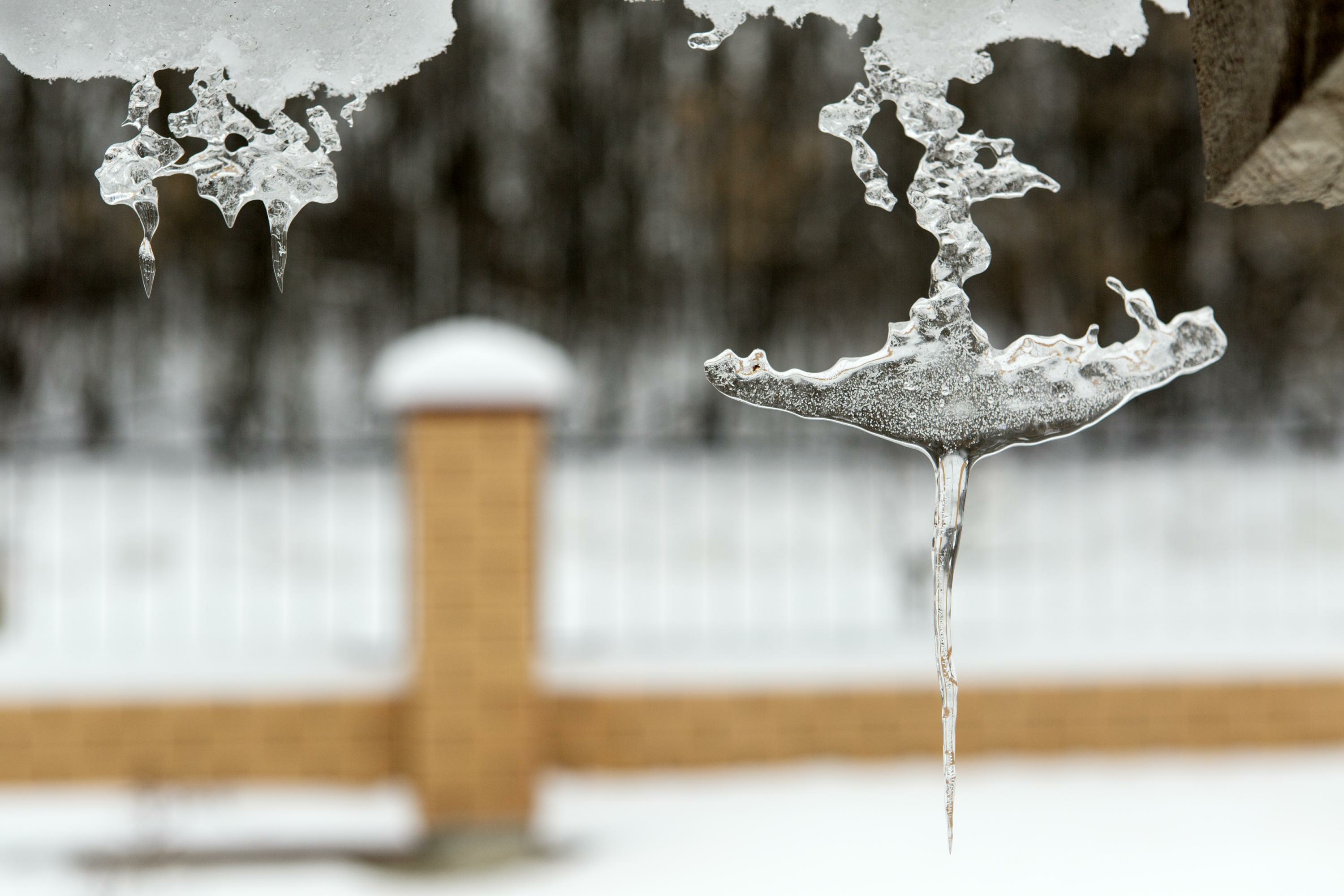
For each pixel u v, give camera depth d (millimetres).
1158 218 13516
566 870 4121
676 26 13523
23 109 12688
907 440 773
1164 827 4320
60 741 4605
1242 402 13648
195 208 13562
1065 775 4824
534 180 14328
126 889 3963
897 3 717
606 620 7863
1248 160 644
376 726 4688
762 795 4715
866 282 13758
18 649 5785
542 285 14375
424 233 14344
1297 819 4359
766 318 14094
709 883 3953
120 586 8719
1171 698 4883
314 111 716
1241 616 7676
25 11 694
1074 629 6848
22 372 13594
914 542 8156
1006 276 13539
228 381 13727
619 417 14086
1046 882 3881
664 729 4820
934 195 736
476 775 4441
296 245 13836
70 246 13523
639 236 14312
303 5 703
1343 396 13820
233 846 4355
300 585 8797
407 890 3992
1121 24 720
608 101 14023
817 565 8820
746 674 4891
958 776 4812
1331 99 584
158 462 11273
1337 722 4934
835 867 4035
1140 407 12008
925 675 4863
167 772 4625
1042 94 13016
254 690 4680
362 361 14273
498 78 13984
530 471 4547
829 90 13492
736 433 11914
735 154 13750
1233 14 648
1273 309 13836
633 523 9633
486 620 4500
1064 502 9898
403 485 4832
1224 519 9664
